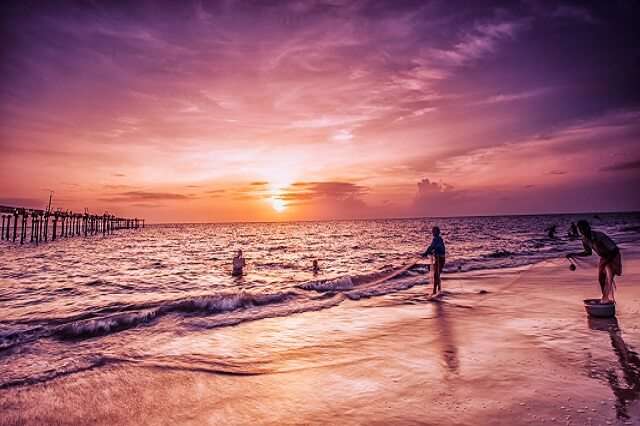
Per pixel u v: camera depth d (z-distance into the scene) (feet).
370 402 12.90
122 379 16.15
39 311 34.01
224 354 19.25
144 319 27.07
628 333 18.76
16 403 14.07
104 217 265.34
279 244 158.40
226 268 73.05
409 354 17.65
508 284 35.94
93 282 54.24
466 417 11.38
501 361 15.88
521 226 278.26
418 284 39.47
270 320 26.48
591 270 43.57
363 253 100.63
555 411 11.38
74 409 13.56
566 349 16.80
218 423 12.14
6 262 87.51
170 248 140.77
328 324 24.70
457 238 142.41
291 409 12.80
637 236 97.45
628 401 11.82
